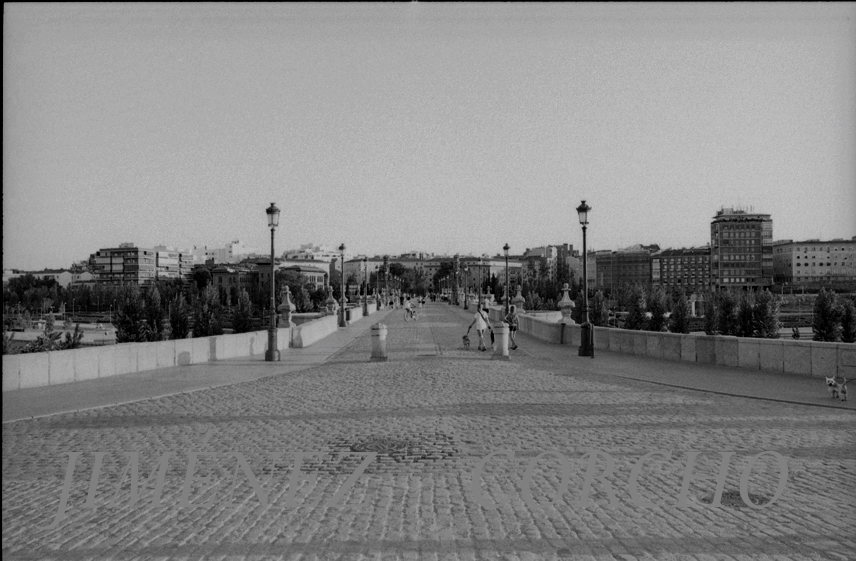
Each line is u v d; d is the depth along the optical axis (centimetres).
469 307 8006
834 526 668
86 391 1593
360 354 2539
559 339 2878
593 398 1444
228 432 1127
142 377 1861
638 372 1870
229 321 9088
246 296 6488
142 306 5344
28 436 1105
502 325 2280
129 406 1395
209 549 621
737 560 588
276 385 1706
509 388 1605
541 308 6831
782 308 11281
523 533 653
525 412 1280
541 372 1911
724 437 1048
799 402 1352
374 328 2303
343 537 645
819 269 18388
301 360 2327
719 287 18362
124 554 612
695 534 649
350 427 1155
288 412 1313
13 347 3231
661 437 1050
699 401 1393
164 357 2106
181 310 5725
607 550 610
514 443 1020
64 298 15725
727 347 1950
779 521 683
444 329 4084
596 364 2092
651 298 7819
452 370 1980
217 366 2141
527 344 2906
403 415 1262
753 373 1797
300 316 4534
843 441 1017
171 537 652
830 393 1407
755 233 18475
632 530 660
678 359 2141
